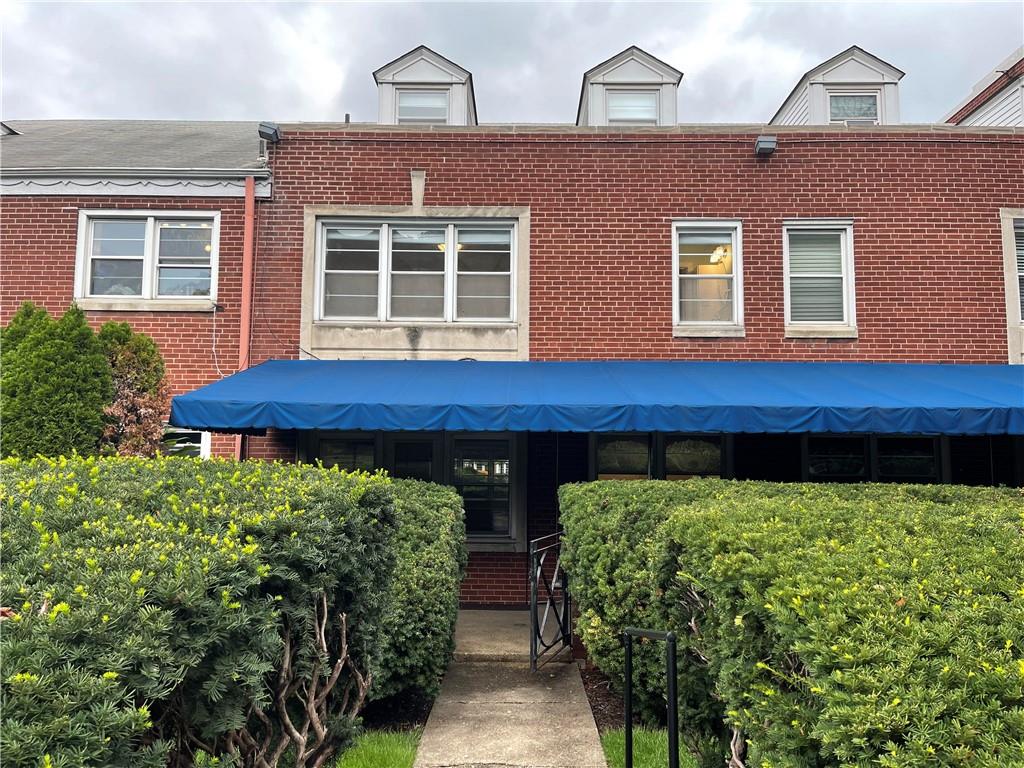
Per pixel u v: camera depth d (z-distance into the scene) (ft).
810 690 7.88
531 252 38.63
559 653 27.02
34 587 7.85
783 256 38.45
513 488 37.45
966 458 37.32
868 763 6.45
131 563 8.59
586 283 38.47
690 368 36.17
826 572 9.53
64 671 6.61
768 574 9.85
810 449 37.99
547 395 30.19
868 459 37.76
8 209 38.27
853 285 38.14
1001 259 38.09
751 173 38.81
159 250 38.73
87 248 38.40
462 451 38.27
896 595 8.52
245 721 9.29
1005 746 6.06
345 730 12.64
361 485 14.38
